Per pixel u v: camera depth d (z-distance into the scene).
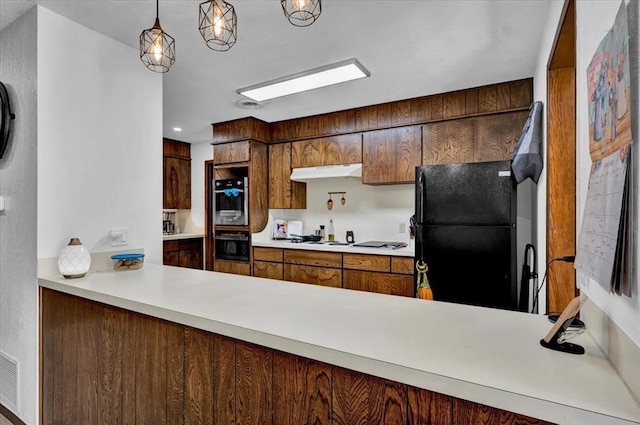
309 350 0.92
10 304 2.02
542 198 2.21
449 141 3.24
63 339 1.70
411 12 1.92
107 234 2.14
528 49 2.36
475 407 0.73
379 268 3.33
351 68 2.62
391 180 3.53
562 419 0.63
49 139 1.88
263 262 4.02
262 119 4.16
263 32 2.12
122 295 1.42
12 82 2.00
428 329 1.02
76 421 1.63
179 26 2.04
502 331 1.00
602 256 0.75
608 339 0.80
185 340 1.21
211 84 2.97
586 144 0.96
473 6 1.87
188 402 1.21
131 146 2.29
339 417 0.90
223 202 4.30
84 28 2.04
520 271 2.76
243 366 1.07
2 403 2.08
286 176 4.20
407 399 0.81
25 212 1.90
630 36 0.65
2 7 1.85
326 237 4.29
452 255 2.66
